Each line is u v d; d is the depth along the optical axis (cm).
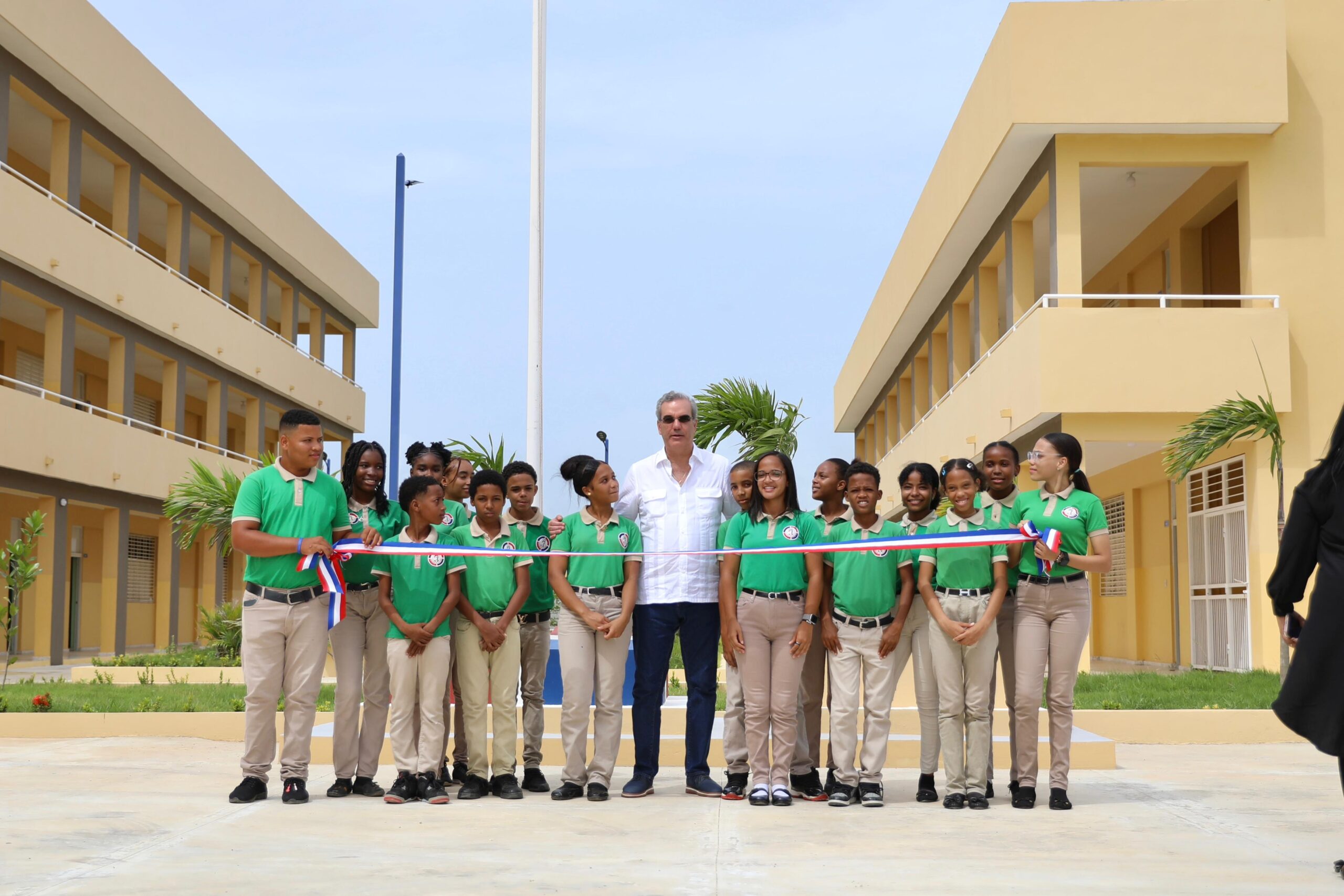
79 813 658
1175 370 1498
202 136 2805
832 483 727
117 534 2609
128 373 2619
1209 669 1755
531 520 779
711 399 2105
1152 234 1936
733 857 543
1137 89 1514
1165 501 1966
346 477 770
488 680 741
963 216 1858
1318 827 624
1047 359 1503
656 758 741
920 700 725
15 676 1991
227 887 482
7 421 2148
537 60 1209
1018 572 705
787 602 700
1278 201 1564
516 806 692
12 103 2342
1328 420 1541
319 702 1333
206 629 2158
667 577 732
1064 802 681
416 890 476
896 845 573
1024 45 1521
